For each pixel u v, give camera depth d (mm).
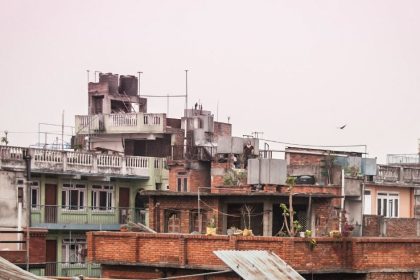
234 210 47750
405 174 64312
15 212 62188
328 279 40531
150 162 71875
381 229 56094
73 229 66250
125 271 42719
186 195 48875
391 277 40938
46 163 64875
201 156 69062
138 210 70500
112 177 69000
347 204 56188
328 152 62188
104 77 80125
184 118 75562
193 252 40875
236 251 37375
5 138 67062
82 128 77312
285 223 42438
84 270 64688
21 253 50469
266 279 35562
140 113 75688
